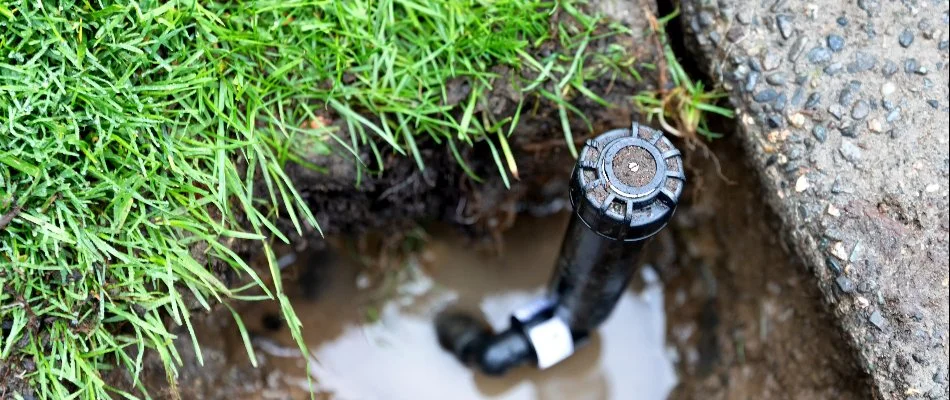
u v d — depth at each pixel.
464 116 0.74
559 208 0.93
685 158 0.84
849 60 0.74
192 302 0.75
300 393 0.90
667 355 0.96
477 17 0.75
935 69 0.74
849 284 0.72
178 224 0.69
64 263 0.67
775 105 0.74
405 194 0.84
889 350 0.71
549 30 0.76
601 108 0.79
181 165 0.69
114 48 0.69
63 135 0.67
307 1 0.73
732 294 0.91
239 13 0.73
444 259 0.96
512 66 0.76
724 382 0.90
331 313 0.93
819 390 0.80
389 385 0.94
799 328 0.82
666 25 0.79
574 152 0.77
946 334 0.70
